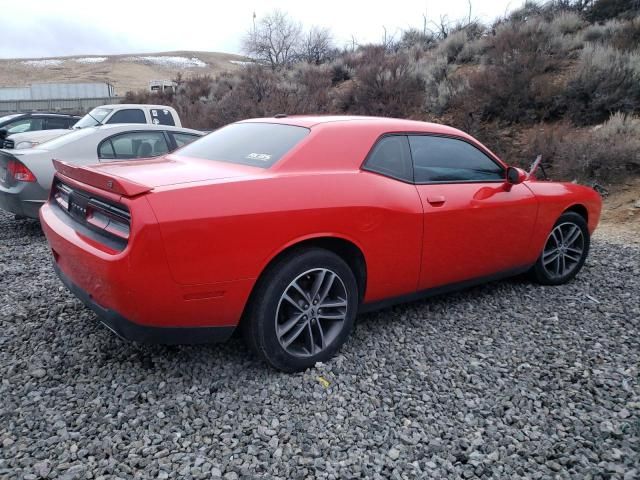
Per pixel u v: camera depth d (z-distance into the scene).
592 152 9.04
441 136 3.99
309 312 3.16
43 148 6.61
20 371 3.08
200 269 2.70
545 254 4.78
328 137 3.40
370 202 3.31
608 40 12.92
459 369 3.27
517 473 2.35
